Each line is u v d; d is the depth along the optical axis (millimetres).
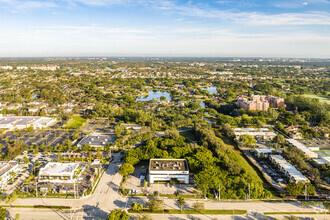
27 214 163500
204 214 165125
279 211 168500
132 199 182500
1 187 194375
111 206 173875
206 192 184125
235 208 171875
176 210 169250
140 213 165500
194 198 184250
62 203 176125
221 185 187500
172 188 198625
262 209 170875
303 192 183000
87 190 191750
